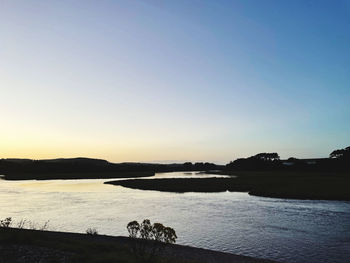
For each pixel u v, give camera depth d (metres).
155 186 88.00
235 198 58.81
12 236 18.67
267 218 36.72
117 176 180.62
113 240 23.03
